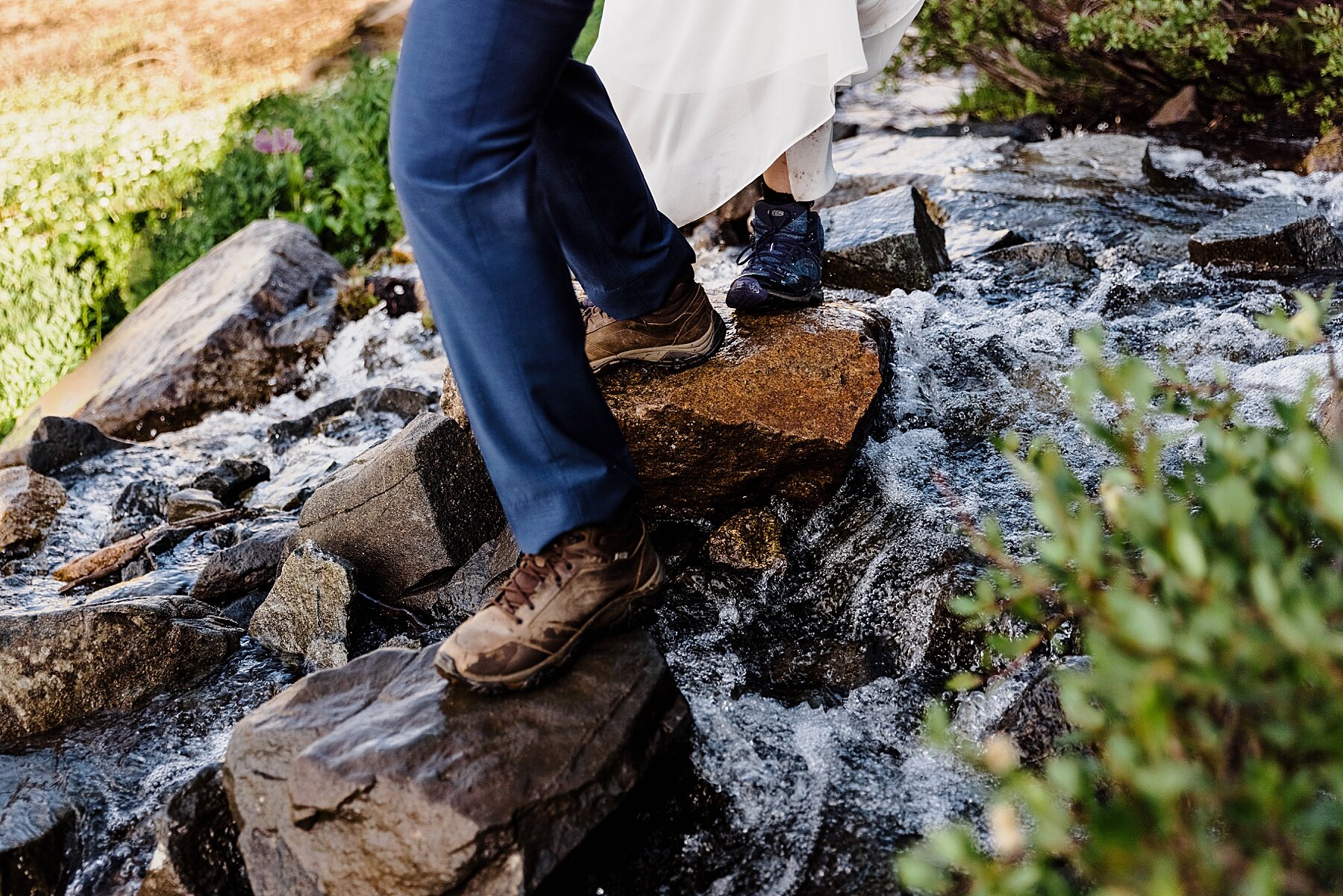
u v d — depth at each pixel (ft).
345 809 5.14
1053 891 3.45
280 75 36.88
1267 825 3.42
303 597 7.68
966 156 16.24
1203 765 3.74
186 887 5.63
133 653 7.48
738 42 6.89
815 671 6.69
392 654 6.14
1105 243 12.44
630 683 5.68
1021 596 4.19
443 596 7.89
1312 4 15.38
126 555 9.85
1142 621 3.43
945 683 6.35
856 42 6.59
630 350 7.38
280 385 14.98
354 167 21.26
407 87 5.09
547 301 5.32
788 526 7.82
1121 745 3.42
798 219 7.91
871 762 5.90
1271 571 3.46
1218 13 15.90
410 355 14.48
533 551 5.54
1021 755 5.53
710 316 7.43
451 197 5.13
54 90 37.11
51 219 22.44
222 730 7.06
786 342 7.75
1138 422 4.12
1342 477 3.44
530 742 5.32
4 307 19.57
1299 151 15.11
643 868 5.46
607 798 5.35
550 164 6.23
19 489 11.16
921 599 6.75
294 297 16.05
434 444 7.91
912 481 7.86
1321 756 3.80
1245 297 10.43
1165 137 16.66
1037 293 11.21
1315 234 10.90
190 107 33.63
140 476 12.57
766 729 6.21
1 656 7.22
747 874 5.37
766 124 7.05
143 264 21.40
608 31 7.26
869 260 11.25
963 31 17.98
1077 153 15.38
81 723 7.28
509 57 5.00
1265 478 3.96
